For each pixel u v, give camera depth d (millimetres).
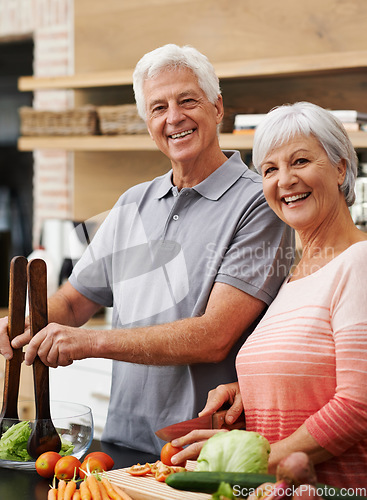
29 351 1518
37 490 1353
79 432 1505
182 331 1641
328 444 1271
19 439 1478
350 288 1318
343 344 1293
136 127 3234
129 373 1845
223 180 1840
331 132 1428
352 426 1259
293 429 1378
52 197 4094
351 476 1323
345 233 1471
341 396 1274
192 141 1844
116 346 1603
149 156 3564
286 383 1375
